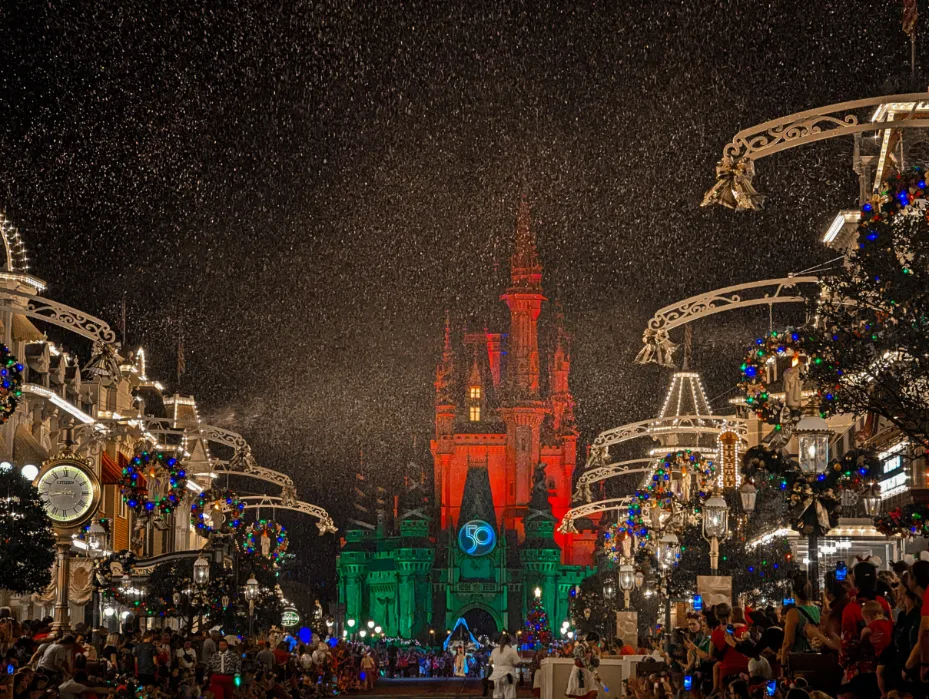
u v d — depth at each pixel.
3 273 45.75
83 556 44.75
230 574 51.31
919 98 17.28
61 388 54.94
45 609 49.91
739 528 36.69
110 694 24.58
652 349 26.53
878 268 18.69
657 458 42.09
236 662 33.91
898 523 21.44
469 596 199.25
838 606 16.02
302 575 193.38
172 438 68.12
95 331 30.11
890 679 13.52
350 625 186.38
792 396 22.45
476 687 71.69
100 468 57.09
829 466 22.12
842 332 18.95
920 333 18.14
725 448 35.53
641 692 28.02
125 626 32.81
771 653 18.44
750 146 17.77
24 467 45.00
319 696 51.88
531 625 138.00
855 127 17.53
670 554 38.34
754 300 26.39
